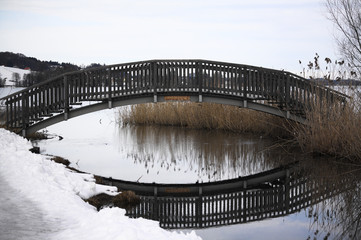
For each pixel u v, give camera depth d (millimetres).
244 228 7516
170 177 11797
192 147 16594
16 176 8000
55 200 6469
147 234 4723
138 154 15211
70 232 4883
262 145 16875
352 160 13133
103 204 8094
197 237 4953
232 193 10297
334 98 14211
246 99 16312
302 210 8664
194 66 16469
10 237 4711
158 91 16469
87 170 12273
